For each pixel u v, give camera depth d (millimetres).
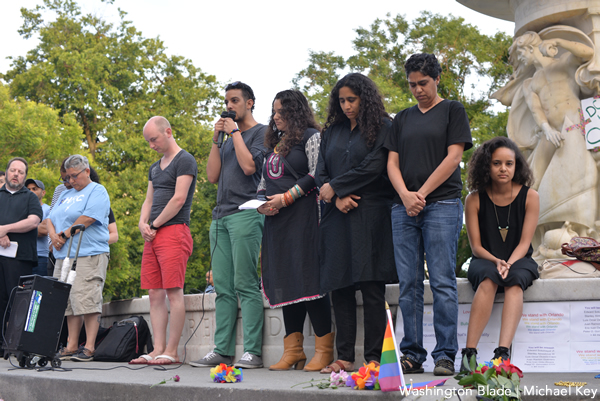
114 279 20922
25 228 6375
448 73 21797
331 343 4551
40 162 21797
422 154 4102
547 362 4117
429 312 4512
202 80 29859
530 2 5980
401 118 4285
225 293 5219
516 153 4281
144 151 25484
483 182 4312
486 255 4246
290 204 4578
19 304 5043
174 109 28344
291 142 4672
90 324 6082
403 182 4105
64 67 26984
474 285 4203
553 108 5758
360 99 4312
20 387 4488
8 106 21234
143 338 6066
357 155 4266
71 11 29281
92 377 4246
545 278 4570
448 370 3791
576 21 5797
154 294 5555
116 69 28078
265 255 4746
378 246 4160
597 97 5523
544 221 5691
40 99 26750
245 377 4066
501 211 4312
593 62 5480
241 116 5332
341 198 4184
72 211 6047
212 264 5289
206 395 3527
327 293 4625
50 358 4934
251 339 5023
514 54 6145
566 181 5590
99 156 25312
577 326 4137
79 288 5984
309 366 4465
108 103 27344
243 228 5066
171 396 3656
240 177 5180
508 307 4027
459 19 22250
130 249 22734
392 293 4699
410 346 4098
